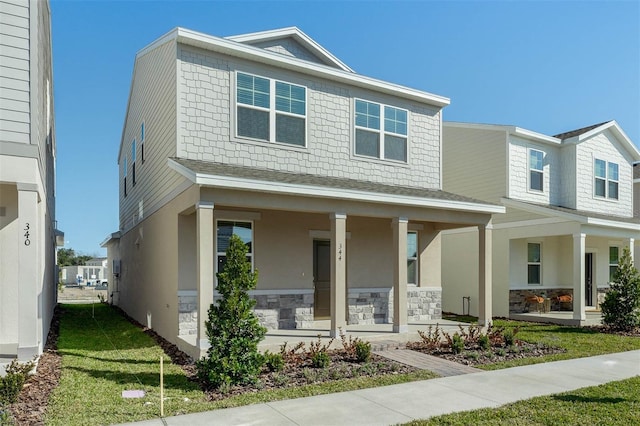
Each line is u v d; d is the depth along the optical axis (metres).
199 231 8.21
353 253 12.47
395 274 10.77
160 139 11.50
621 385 6.93
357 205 10.16
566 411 5.64
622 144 19.42
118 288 20.94
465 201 11.57
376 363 8.26
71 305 23.22
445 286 18.47
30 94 7.59
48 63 12.05
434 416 5.43
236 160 10.29
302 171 11.17
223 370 6.58
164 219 11.17
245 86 10.55
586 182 17.67
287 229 11.41
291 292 11.29
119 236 20.17
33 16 7.67
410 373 7.65
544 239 17.56
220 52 10.27
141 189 14.43
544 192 17.22
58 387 6.57
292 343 9.09
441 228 13.78
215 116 10.13
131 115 16.41
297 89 11.28
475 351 9.54
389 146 12.77
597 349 10.23
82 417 5.29
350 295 12.31
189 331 9.95
